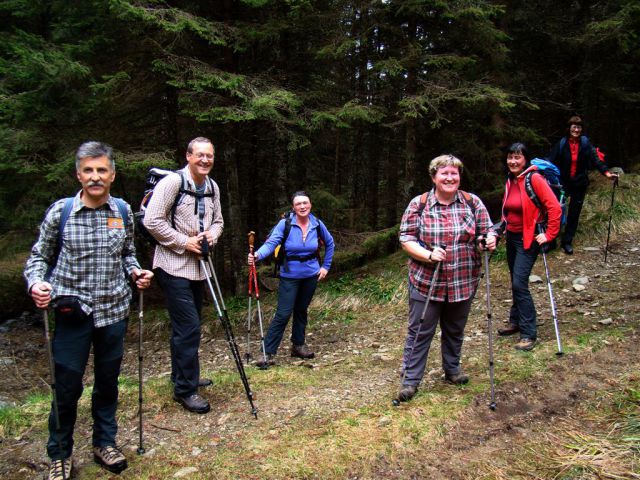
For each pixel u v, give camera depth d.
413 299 3.73
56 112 7.36
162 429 3.60
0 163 7.01
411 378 3.79
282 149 9.18
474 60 7.84
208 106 7.16
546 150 11.46
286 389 4.29
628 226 8.03
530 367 4.13
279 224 5.18
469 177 9.61
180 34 6.96
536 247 4.59
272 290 8.69
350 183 14.48
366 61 8.98
